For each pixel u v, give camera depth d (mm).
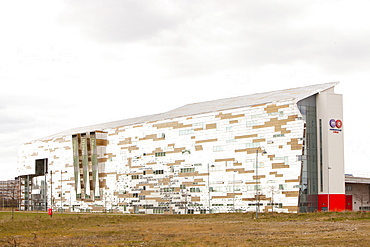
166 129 180500
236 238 67688
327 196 145625
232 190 156125
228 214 140125
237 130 156625
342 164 149250
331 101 149875
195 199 167500
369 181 164125
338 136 149875
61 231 84938
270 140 147750
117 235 75875
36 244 62781
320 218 111062
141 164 190000
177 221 117812
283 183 143500
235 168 156125
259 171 149250
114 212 199750
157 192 182000
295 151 141875
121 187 198250
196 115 169875
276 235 71500
